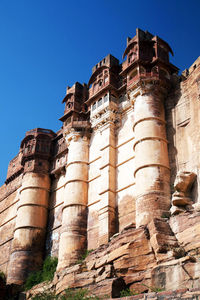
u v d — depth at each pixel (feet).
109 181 94.89
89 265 79.66
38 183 120.78
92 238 94.63
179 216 71.10
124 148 98.32
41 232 114.52
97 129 108.27
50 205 120.06
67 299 73.51
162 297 53.52
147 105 89.97
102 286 70.49
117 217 91.30
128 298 57.06
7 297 97.96
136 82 92.63
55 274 91.86
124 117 102.83
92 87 114.21
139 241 71.61
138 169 83.87
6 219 139.23
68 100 121.29
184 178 76.33
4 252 129.80
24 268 107.45
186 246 66.64
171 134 87.97
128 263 70.85
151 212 77.51
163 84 92.89
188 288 53.78
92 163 105.70
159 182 80.74
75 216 98.58
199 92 82.99
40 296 82.64
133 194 90.17
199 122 81.30
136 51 98.63
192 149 81.30
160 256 66.33
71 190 102.63
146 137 86.02
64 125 119.03
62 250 95.25
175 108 90.17
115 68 110.42
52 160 126.21
